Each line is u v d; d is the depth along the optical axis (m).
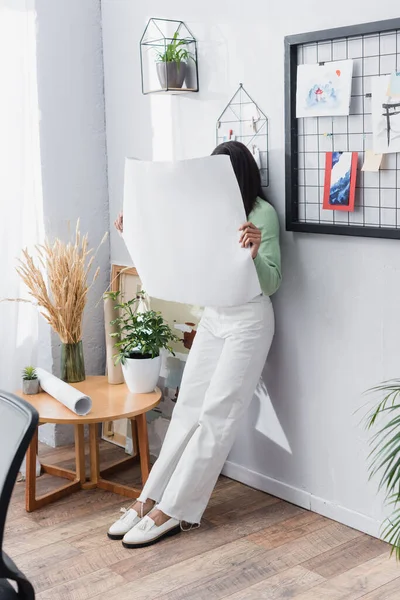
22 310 3.60
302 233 2.93
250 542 2.82
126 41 3.62
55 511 3.12
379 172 2.64
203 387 3.04
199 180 2.62
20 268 3.40
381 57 2.56
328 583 2.53
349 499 2.92
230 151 2.89
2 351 3.56
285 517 3.02
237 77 3.09
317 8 2.74
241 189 2.89
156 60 3.32
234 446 3.39
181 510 2.87
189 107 3.34
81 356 3.45
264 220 2.88
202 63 3.24
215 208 2.67
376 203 2.67
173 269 2.88
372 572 2.59
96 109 3.80
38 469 3.48
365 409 2.80
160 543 2.83
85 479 3.34
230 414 2.91
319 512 3.04
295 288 2.99
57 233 3.74
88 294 3.88
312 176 2.86
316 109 2.76
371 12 2.57
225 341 2.95
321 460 3.00
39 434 3.96
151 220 2.82
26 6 3.49
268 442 3.22
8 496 1.51
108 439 3.89
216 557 2.72
